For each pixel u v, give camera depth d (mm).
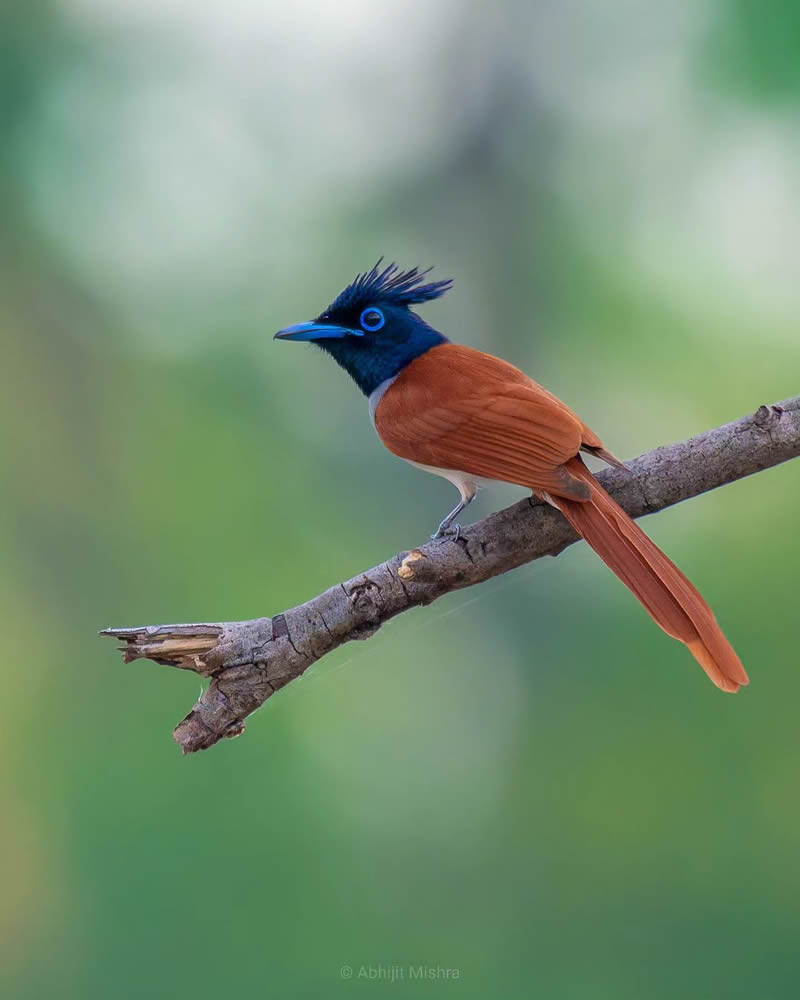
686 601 6062
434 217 20578
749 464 6320
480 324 20469
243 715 6012
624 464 6461
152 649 5895
